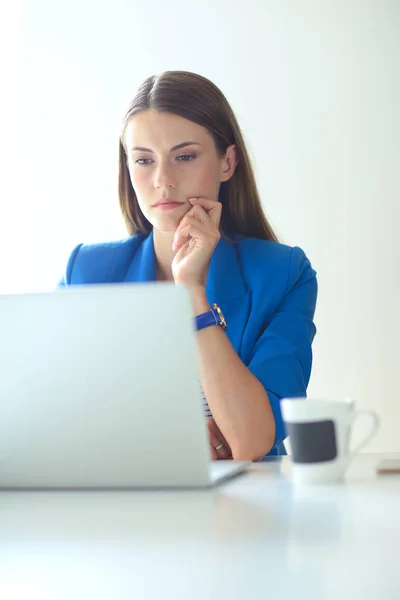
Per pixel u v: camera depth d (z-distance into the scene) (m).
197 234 1.69
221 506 0.78
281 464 1.18
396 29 3.61
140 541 0.62
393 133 3.61
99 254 1.94
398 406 3.56
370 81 3.62
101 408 0.88
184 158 1.75
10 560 0.57
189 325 0.84
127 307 0.85
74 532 0.67
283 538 0.61
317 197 3.64
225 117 1.81
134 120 1.76
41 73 3.79
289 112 3.66
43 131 3.79
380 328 3.60
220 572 0.52
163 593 0.47
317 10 3.65
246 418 1.47
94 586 0.49
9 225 3.79
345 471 0.94
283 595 0.46
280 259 1.80
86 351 0.87
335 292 3.63
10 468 0.93
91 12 3.77
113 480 0.91
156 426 0.87
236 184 1.91
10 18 3.80
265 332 1.71
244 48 3.69
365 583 0.48
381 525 0.65
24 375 0.88
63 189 3.77
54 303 0.87
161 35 3.73
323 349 3.63
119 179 1.93
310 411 0.92
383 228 3.60
